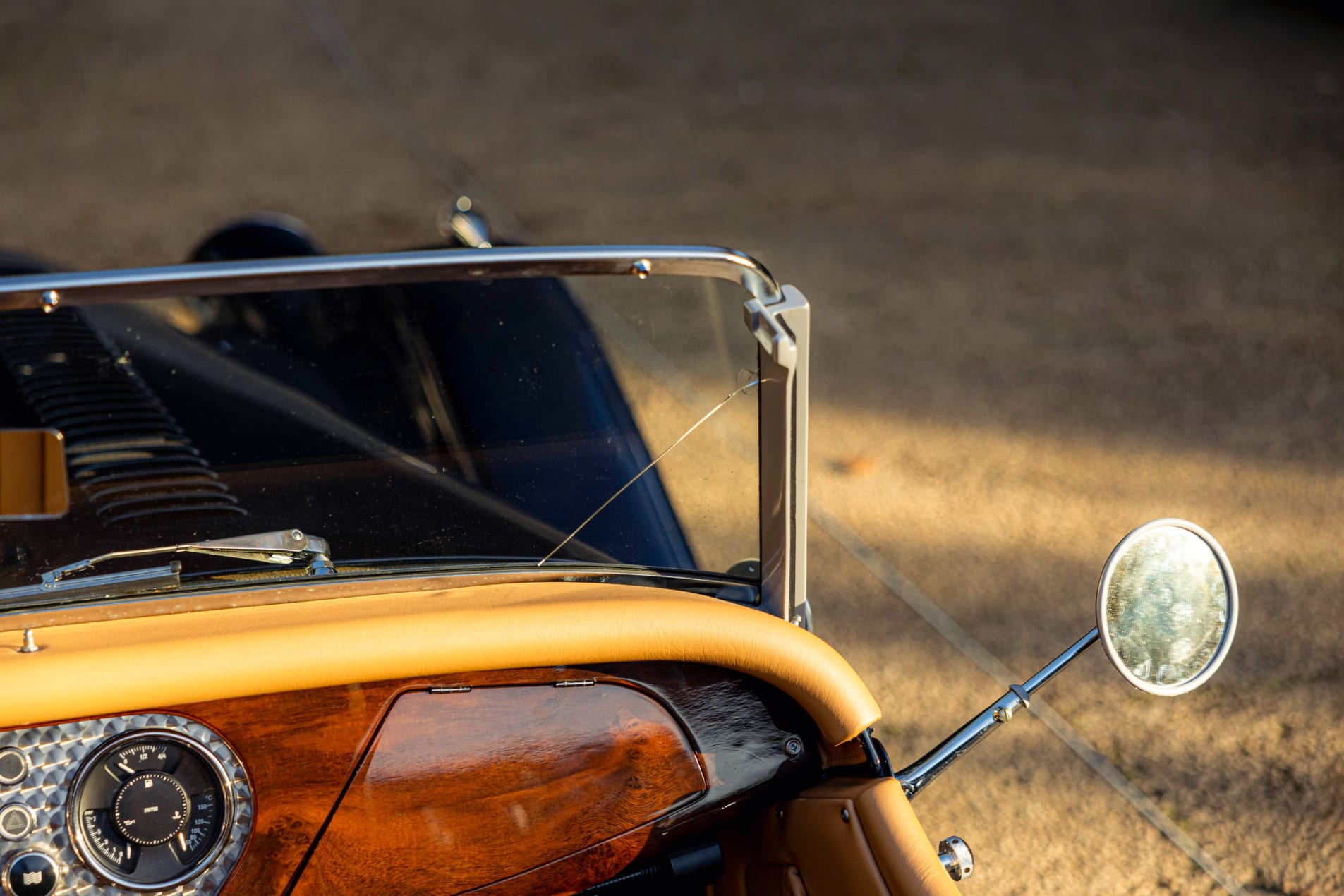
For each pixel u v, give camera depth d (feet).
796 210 21.84
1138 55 30.71
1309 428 14.65
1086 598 11.50
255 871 4.53
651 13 36.32
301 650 4.42
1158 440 14.40
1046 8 35.32
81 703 4.23
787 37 33.47
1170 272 19.08
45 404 5.41
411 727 4.63
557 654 4.66
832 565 12.04
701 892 5.79
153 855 4.42
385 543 4.99
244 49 34.35
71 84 31.48
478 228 10.17
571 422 5.26
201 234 21.15
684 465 5.18
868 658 10.68
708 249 4.84
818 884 5.00
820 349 16.78
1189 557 5.23
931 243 20.34
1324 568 11.96
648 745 4.87
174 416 5.41
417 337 5.59
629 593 4.98
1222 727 9.89
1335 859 8.59
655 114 27.63
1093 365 16.25
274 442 5.26
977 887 8.39
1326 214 21.26
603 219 21.47
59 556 4.67
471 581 5.00
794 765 5.03
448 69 31.76
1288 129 25.44
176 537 4.80
